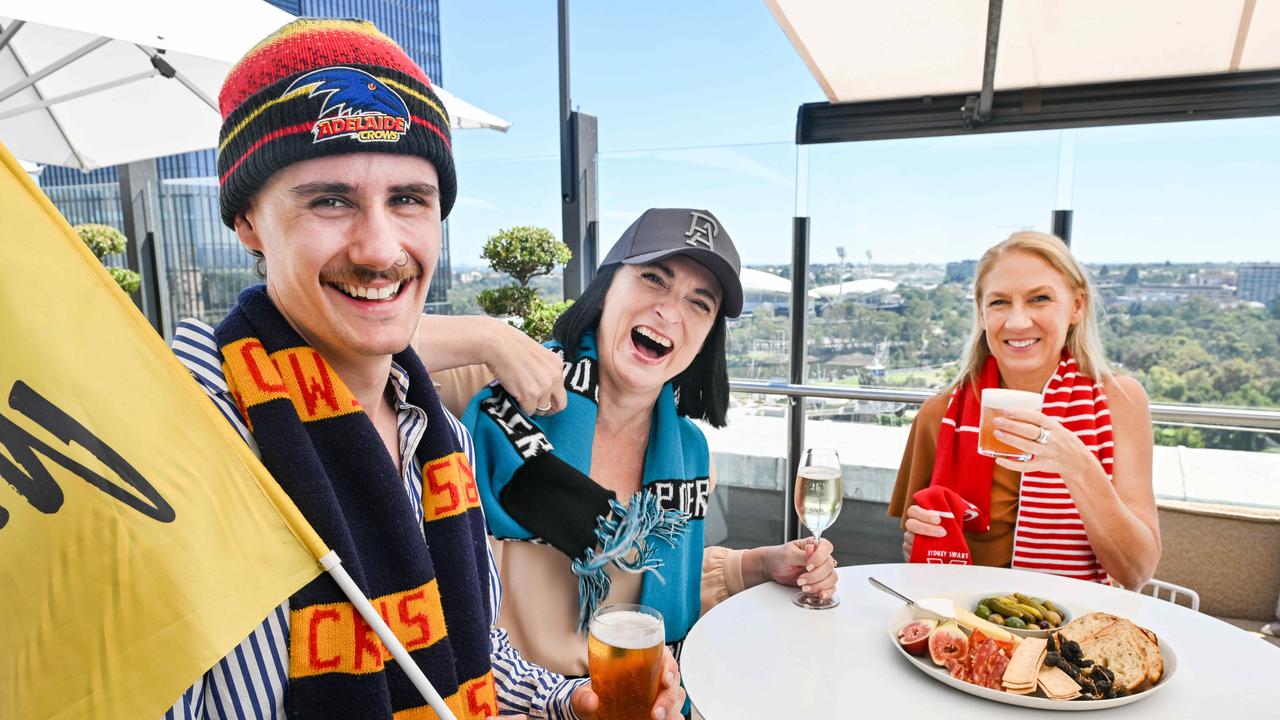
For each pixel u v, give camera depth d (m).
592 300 1.45
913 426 2.15
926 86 3.04
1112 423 1.90
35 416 0.58
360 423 0.77
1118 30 2.51
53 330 0.60
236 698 0.66
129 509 0.60
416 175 0.75
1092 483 1.62
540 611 1.36
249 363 0.74
